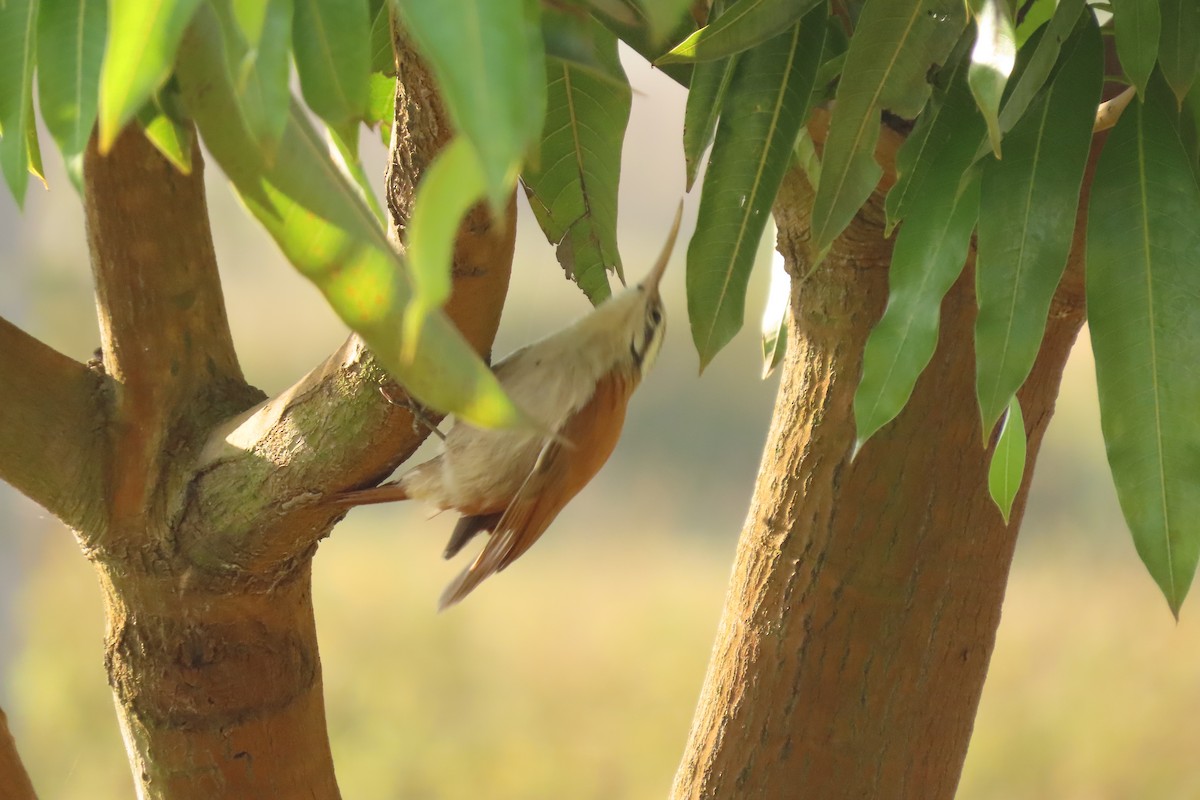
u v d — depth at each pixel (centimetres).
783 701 399
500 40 146
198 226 372
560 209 364
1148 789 1209
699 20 332
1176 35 285
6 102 232
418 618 1437
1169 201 283
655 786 1194
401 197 283
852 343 391
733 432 1848
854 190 303
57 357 364
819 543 396
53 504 363
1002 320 282
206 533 358
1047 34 279
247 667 380
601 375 439
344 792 1192
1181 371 274
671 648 1388
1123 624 1421
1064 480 1698
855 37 298
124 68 158
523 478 427
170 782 387
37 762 1238
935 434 390
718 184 317
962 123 302
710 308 320
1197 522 269
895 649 395
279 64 172
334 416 331
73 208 1488
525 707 1300
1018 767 1233
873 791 398
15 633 1286
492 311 304
